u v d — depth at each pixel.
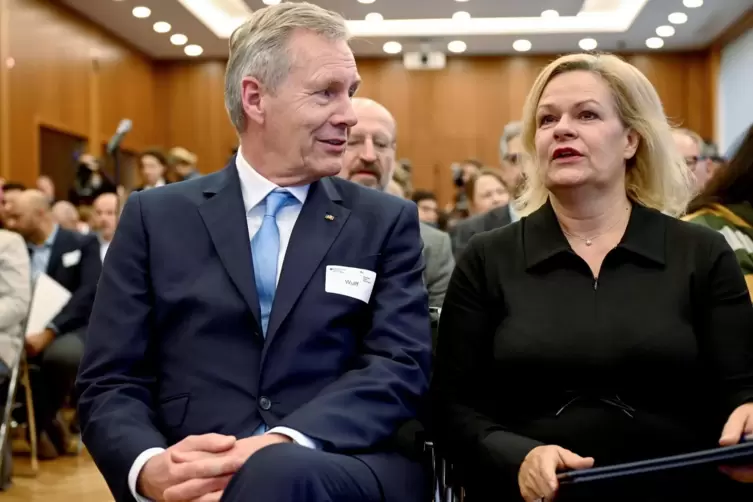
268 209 1.80
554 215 1.92
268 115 1.77
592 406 1.75
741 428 1.61
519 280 1.87
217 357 1.70
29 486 4.05
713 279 1.80
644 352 1.73
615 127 1.87
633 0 10.74
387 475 1.56
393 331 1.73
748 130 2.37
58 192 10.16
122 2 10.13
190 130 13.06
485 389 1.91
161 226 1.79
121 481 1.55
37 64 9.50
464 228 3.91
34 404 4.64
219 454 1.49
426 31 11.64
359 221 1.82
